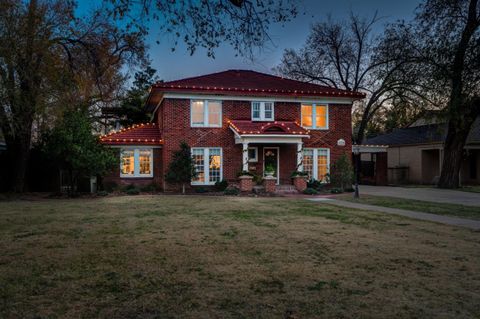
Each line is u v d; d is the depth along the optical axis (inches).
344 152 959.6
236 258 260.2
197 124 872.9
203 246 297.0
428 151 1257.4
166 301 180.1
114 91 1264.8
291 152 925.2
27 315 163.9
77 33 798.5
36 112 729.6
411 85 1088.8
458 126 930.1
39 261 252.8
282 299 182.5
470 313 166.7
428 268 236.2
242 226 391.9
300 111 935.7
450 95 919.0
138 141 860.0
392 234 349.1
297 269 233.5
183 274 223.3
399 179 1320.1
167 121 854.5
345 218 451.8
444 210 530.3
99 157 732.7
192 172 822.5
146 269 233.6
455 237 335.6
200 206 575.2
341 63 1423.5
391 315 164.2
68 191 782.5
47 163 901.2
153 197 729.0
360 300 181.5
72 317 161.9
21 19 673.0
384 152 1128.2
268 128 847.7
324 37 1390.3
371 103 1321.4
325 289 196.9
